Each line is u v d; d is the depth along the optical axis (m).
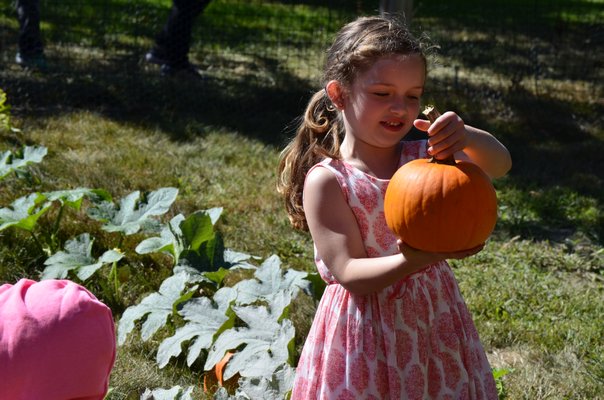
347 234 2.62
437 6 16.39
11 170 5.41
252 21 13.47
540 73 11.17
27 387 2.03
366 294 2.52
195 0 9.90
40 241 5.17
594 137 9.32
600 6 17.27
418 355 2.63
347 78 2.63
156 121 8.31
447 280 2.77
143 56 10.57
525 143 8.91
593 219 6.65
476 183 2.41
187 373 3.89
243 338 3.72
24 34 9.55
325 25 13.21
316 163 2.88
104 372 2.13
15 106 8.38
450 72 11.06
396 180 2.47
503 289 5.16
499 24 14.77
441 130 2.45
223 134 8.09
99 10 13.05
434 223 2.37
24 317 2.05
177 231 4.66
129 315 4.02
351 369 2.63
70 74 9.35
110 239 5.37
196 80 9.77
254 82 9.99
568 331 4.60
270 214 6.20
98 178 6.46
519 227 6.40
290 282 4.23
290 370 3.42
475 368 2.72
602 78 11.52
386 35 2.58
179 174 6.87
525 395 3.87
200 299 4.07
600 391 3.97
